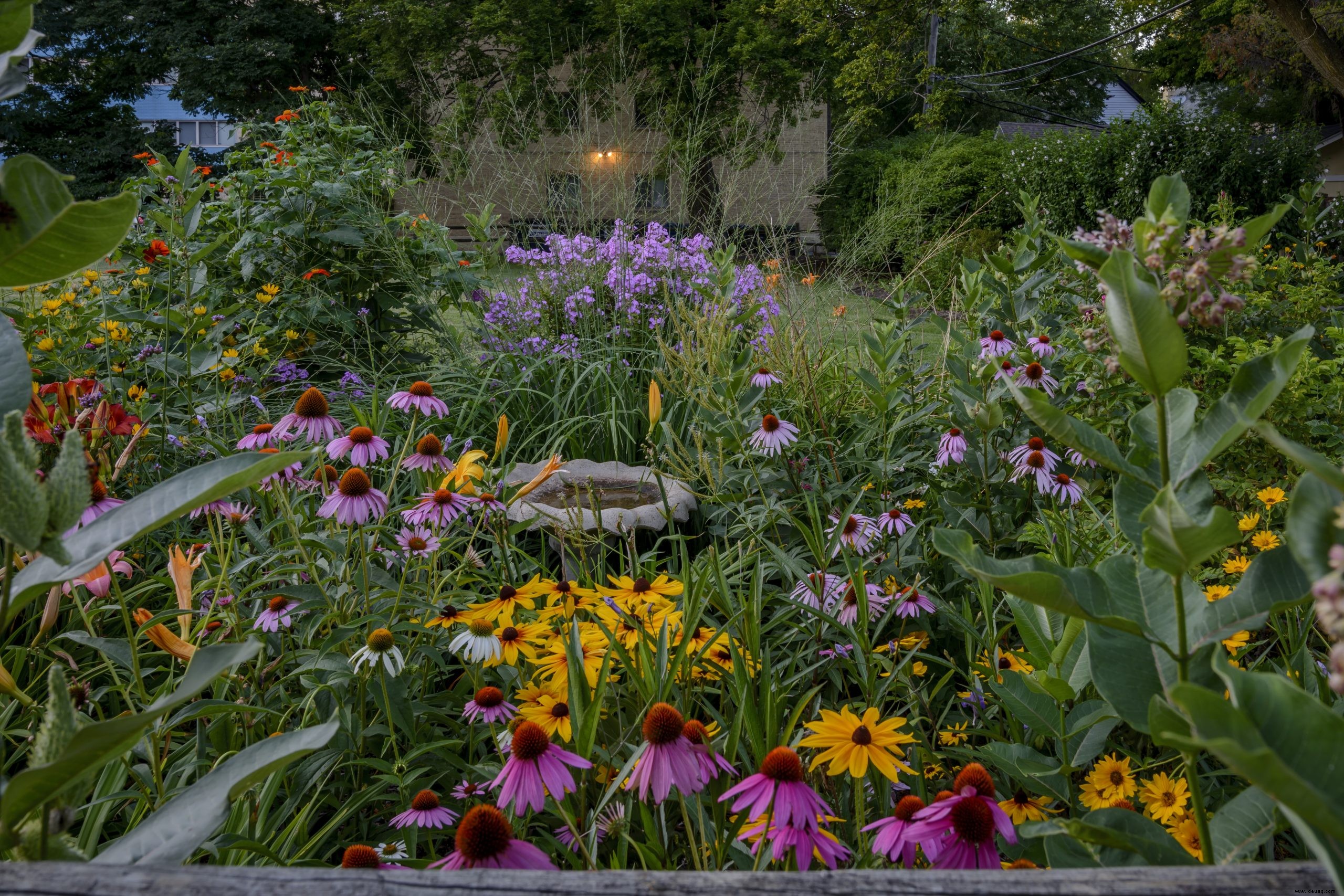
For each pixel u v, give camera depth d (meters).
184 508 0.65
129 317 3.02
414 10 14.81
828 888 0.55
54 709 0.60
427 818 1.36
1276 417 2.91
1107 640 0.80
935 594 2.23
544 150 5.48
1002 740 1.54
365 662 1.55
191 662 0.62
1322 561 0.51
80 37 20.34
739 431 2.64
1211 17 20.05
